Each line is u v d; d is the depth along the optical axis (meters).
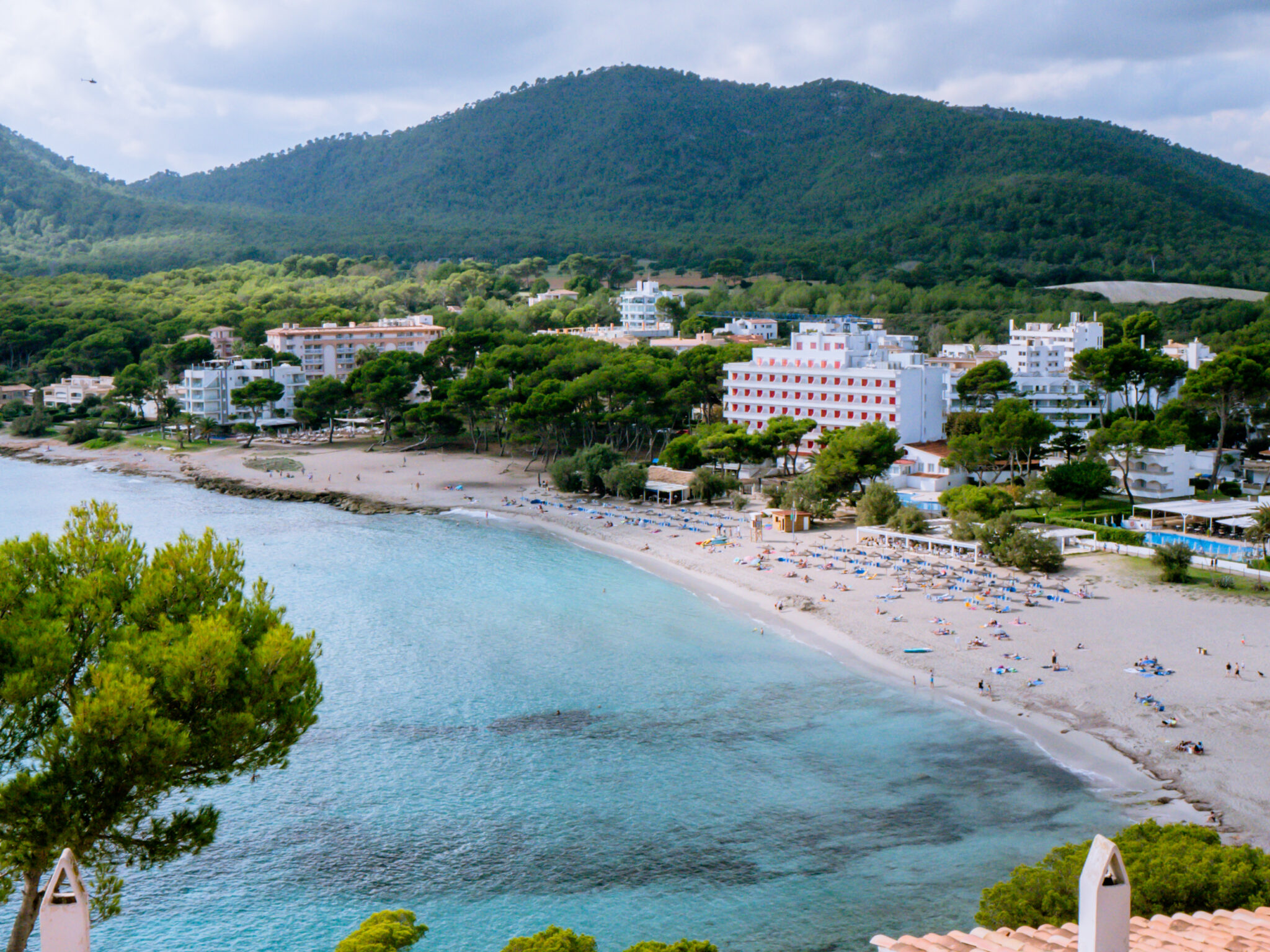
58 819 33.44
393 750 86.31
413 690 100.00
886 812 75.50
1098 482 161.62
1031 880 47.91
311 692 38.41
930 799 77.31
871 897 64.75
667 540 163.25
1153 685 96.19
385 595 134.88
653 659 109.06
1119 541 144.62
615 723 92.00
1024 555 135.00
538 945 38.47
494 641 115.12
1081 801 76.44
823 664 106.75
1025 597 123.38
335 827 73.81
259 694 36.84
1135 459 169.75
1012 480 174.88
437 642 114.69
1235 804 74.31
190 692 35.22
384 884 66.88
